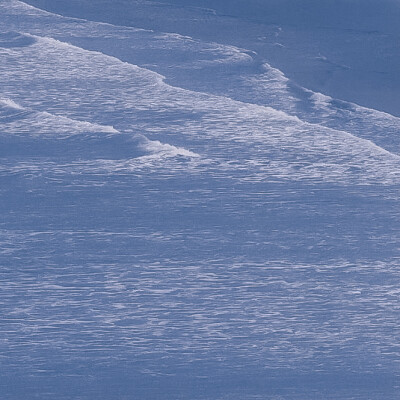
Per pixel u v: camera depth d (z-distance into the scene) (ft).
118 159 148.66
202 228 120.37
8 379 82.48
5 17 284.61
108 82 204.03
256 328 93.45
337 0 378.73
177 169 145.07
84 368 84.74
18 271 105.50
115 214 124.26
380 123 207.72
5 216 122.31
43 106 183.83
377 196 136.87
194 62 245.86
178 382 82.74
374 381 83.71
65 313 95.50
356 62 282.77
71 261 108.68
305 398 80.53
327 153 158.61
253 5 361.92
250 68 244.22
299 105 216.13
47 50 230.27
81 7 331.77
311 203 132.26
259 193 135.44
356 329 93.86
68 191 132.98
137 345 89.25
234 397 80.43
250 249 114.01
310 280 105.60
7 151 151.23
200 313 96.37
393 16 366.02
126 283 103.19
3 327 92.02
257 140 164.86
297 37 314.14
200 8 352.28
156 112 181.88
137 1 352.69
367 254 114.11
